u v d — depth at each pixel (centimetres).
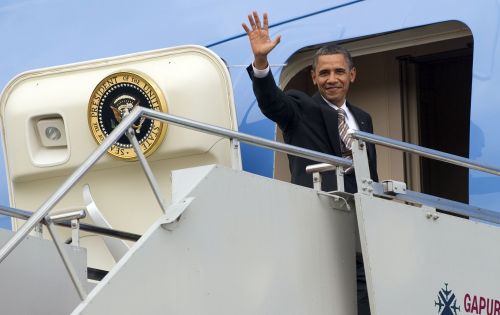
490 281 2144
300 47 2823
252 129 2786
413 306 1966
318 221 1920
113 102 2650
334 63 2248
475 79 2627
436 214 2053
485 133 2586
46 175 2702
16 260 2019
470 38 3148
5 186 3138
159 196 1719
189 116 2602
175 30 3009
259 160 2752
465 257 2095
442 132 3375
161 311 1653
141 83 2633
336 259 1941
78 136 2673
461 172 3428
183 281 1684
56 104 2697
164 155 2588
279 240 1841
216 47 2934
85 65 2731
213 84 2617
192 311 1689
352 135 1944
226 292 1742
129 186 2614
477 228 2136
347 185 2134
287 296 1841
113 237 2381
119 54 3052
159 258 1659
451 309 2045
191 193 1722
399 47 2808
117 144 2602
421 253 2009
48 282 2066
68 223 2211
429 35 2777
